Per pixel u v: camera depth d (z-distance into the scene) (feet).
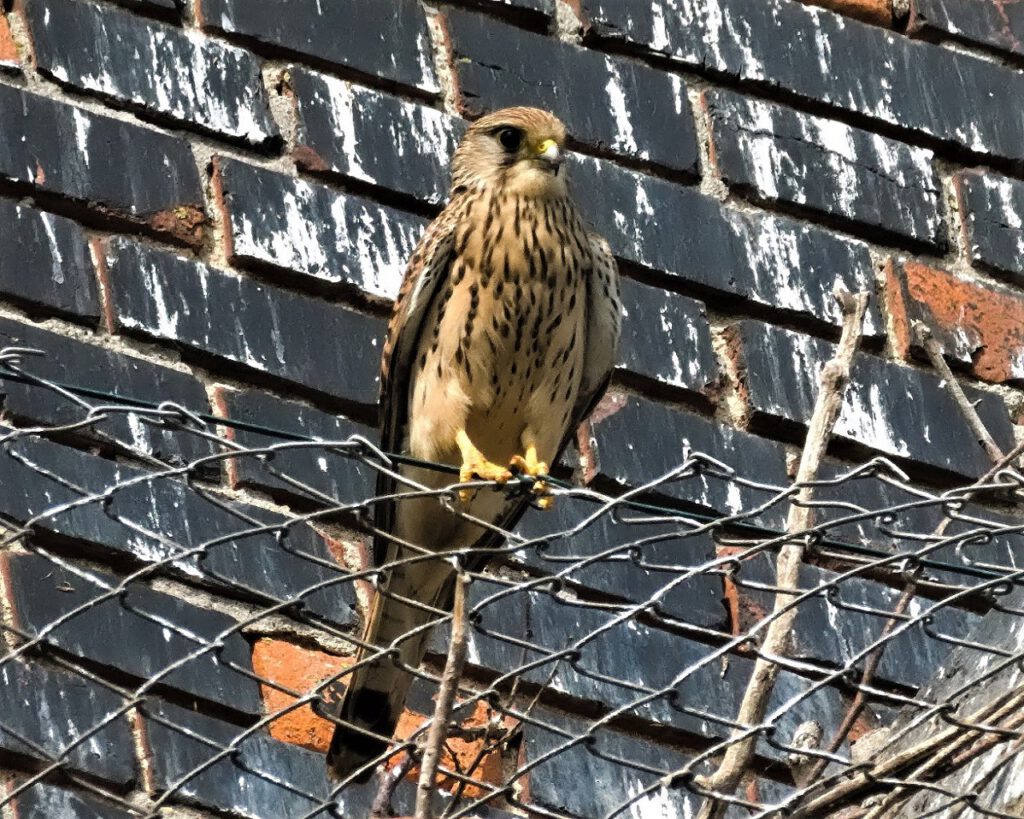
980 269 40.98
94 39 37.17
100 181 35.65
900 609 29.40
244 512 32.76
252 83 37.73
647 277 38.40
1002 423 38.93
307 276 35.94
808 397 37.81
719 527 25.84
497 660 32.55
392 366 34.81
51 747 29.48
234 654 31.35
